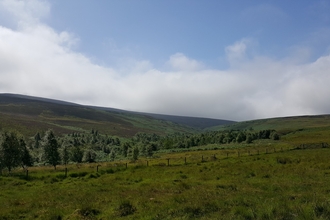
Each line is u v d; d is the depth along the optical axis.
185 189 21.25
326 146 64.56
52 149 62.22
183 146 160.12
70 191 23.02
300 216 11.15
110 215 14.10
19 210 16.48
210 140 159.12
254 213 11.96
